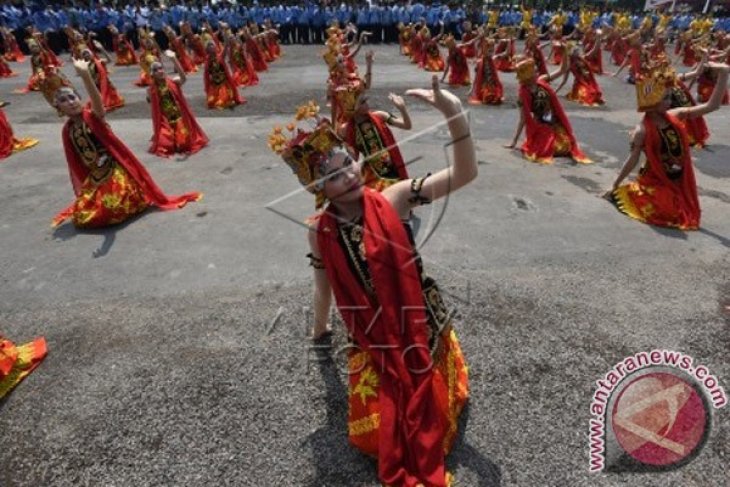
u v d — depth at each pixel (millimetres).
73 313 3777
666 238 4820
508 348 3266
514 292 3895
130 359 3264
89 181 5188
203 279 4199
